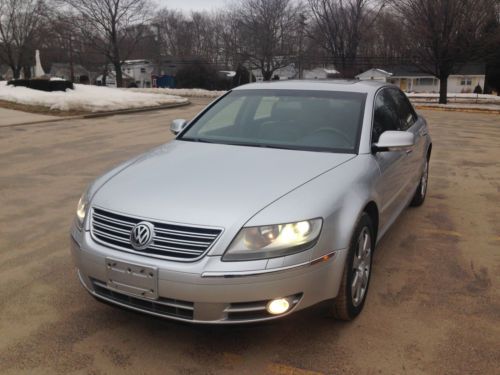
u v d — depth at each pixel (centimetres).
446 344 318
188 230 281
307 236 284
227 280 271
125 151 1038
